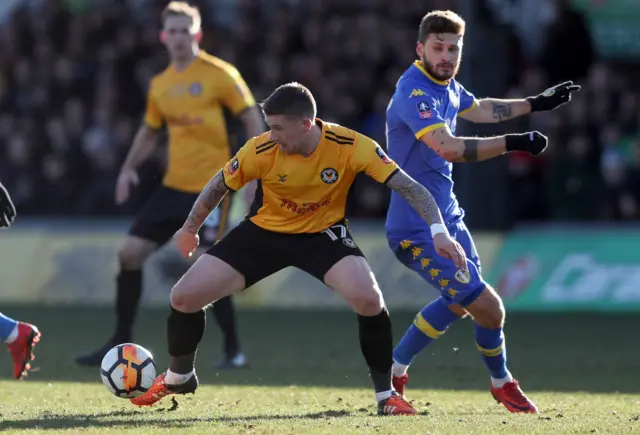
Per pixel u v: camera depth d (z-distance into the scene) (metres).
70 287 48.50
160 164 51.69
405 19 57.50
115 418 19.67
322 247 20.02
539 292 46.66
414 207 19.55
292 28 56.78
